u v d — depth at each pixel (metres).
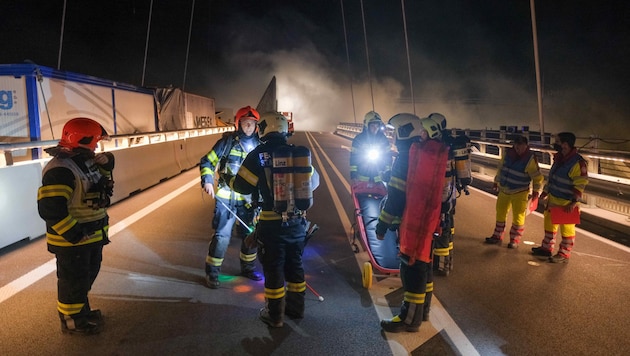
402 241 3.99
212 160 4.97
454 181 4.35
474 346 3.87
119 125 12.97
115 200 9.51
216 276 4.97
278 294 4.08
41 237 6.71
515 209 6.71
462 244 6.98
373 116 6.26
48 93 9.78
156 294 4.78
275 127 4.05
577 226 8.19
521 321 4.34
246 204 4.88
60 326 4.03
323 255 6.26
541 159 13.05
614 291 5.12
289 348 3.76
